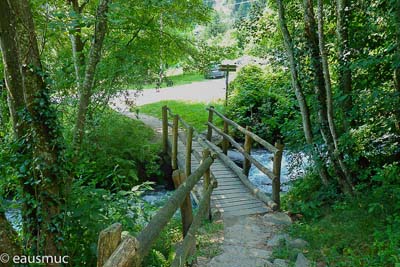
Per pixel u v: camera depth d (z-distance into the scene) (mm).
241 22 5914
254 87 10453
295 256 3307
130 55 6078
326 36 4820
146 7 5934
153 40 6918
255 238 3820
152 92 16203
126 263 1532
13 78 2961
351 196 4340
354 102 4402
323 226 3918
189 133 6133
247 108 10180
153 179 7738
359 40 4352
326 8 4859
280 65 5570
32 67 2793
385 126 4152
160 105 13453
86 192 3324
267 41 5953
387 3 3861
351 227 3635
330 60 4902
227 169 6531
